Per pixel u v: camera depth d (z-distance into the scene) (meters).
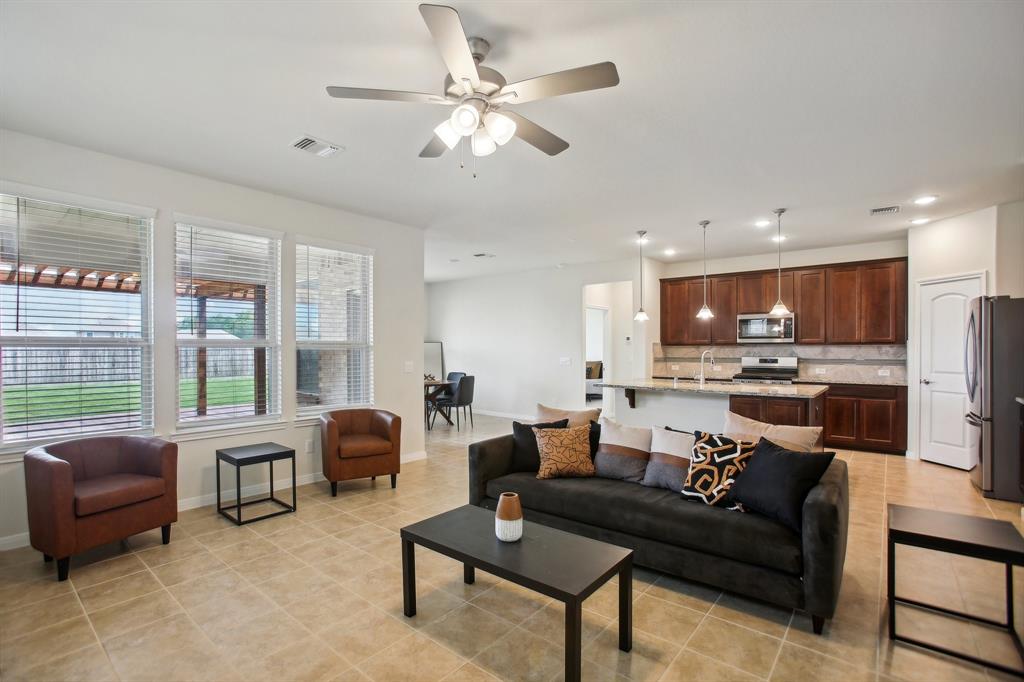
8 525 3.08
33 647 2.09
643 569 2.85
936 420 5.28
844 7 1.95
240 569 2.82
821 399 5.27
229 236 4.11
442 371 9.97
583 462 3.30
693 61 2.33
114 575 2.74
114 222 3.53
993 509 3.86
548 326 8.43
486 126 2.28
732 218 5.16
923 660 2.01
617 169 3.75
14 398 3.14
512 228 5.61
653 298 7.57
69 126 3.01
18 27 2.06
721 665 1.98
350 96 2.15
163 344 3.72
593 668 1.96
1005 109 2.79
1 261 3.10
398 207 4.77
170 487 3.17
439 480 4.69
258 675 1.92
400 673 1.94
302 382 4.62
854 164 3.63
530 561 2.02
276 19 2.02
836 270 6.35
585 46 2.22
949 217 5.08
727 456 2.75
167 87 2.56
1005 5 1.92
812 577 2.16
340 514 3.75
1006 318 4.05
